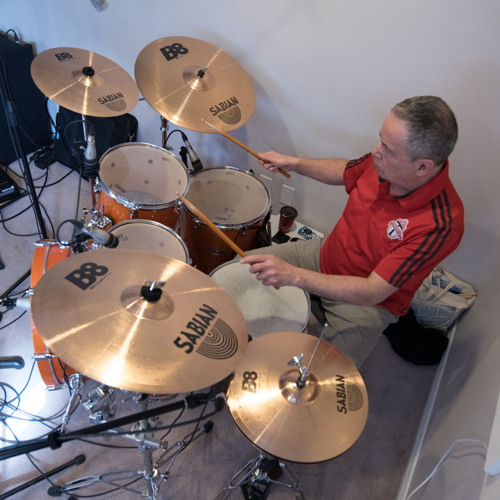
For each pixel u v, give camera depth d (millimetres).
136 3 2244
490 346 1659
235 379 1274
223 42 2145
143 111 2602
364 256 1667
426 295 2123
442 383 1979
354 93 1953
